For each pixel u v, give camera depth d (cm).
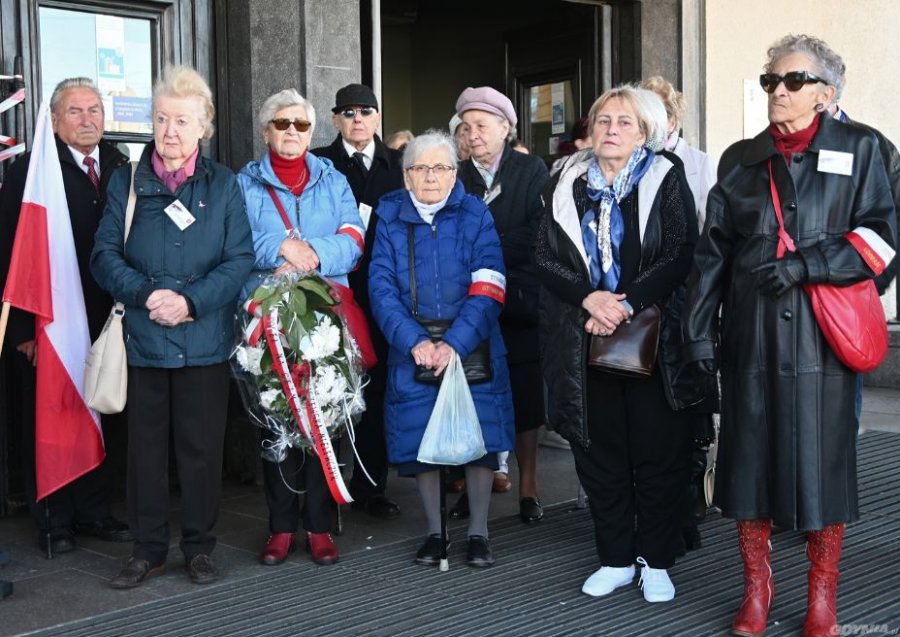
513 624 341
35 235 398
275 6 528
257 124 525
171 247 374
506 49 796
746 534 330
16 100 410
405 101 990
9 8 476
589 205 368
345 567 402
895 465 552
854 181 316
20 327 423
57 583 389
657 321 353
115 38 509
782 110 318
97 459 411
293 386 377
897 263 326
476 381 393
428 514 407
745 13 745
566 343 362
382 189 486
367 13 591
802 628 332
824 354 315
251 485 533
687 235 358
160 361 374
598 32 694
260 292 379
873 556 401
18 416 488
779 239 317
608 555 370
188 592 376
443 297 400
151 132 523
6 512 486
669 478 359
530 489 463
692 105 705
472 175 459
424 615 350
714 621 341
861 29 829
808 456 313
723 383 332
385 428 407
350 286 479
